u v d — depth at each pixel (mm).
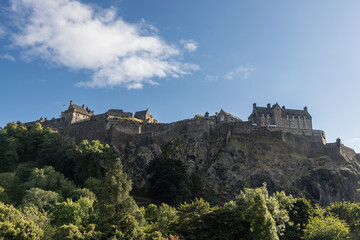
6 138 136875
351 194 112250
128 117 159250
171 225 65000
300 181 112125
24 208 70562
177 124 135750
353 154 141500
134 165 120188
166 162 109562
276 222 64625
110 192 64312
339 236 60156
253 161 117688
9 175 109750
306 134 135875
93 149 112812
